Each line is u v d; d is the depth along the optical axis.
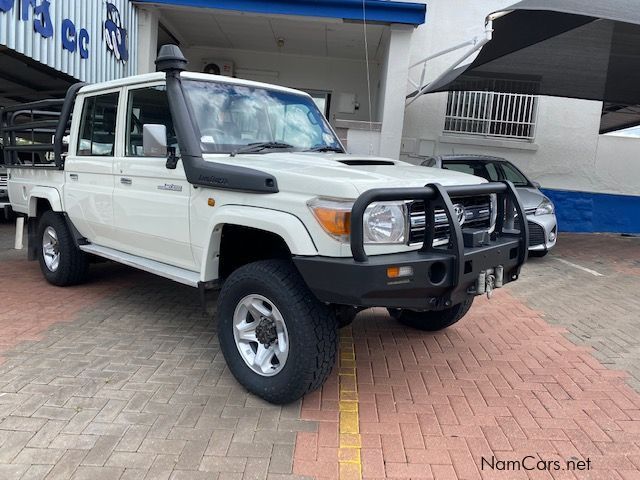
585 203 12.38
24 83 9.97
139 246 4.61
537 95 11.10
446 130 12.00
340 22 10.05
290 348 3.23
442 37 11.55
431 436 3.14
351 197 2.99
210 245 3.64
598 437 3.18
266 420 3.24
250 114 4.29
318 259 3.03
